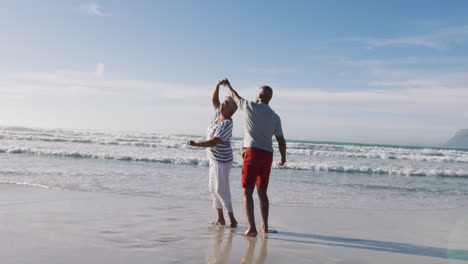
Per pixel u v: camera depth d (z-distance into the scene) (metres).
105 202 5.04
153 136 32.59
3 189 5.68
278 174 11.03
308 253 3.03
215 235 3.49
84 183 7.01
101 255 2.63
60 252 2.65
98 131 40.78
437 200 7.18
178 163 12.63
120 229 3.52
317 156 20.77
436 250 3.31
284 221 4.51
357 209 5.70
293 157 19.36
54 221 3.70
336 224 4.45
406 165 17.52
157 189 6.80
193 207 5.07
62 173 8.35
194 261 2.62
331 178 10.58
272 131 3.63
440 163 19.75
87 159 12.37
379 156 22.23
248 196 3.58
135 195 5.91
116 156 13.09
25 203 4.61
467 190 9.04
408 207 6.18
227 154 3.79
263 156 3.58
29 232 3.20
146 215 4.32
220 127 3.64
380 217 5.06
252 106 3.61
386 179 11.11
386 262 2.87
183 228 3.74
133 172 9.33
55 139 23.81
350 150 29.09
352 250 3.21
